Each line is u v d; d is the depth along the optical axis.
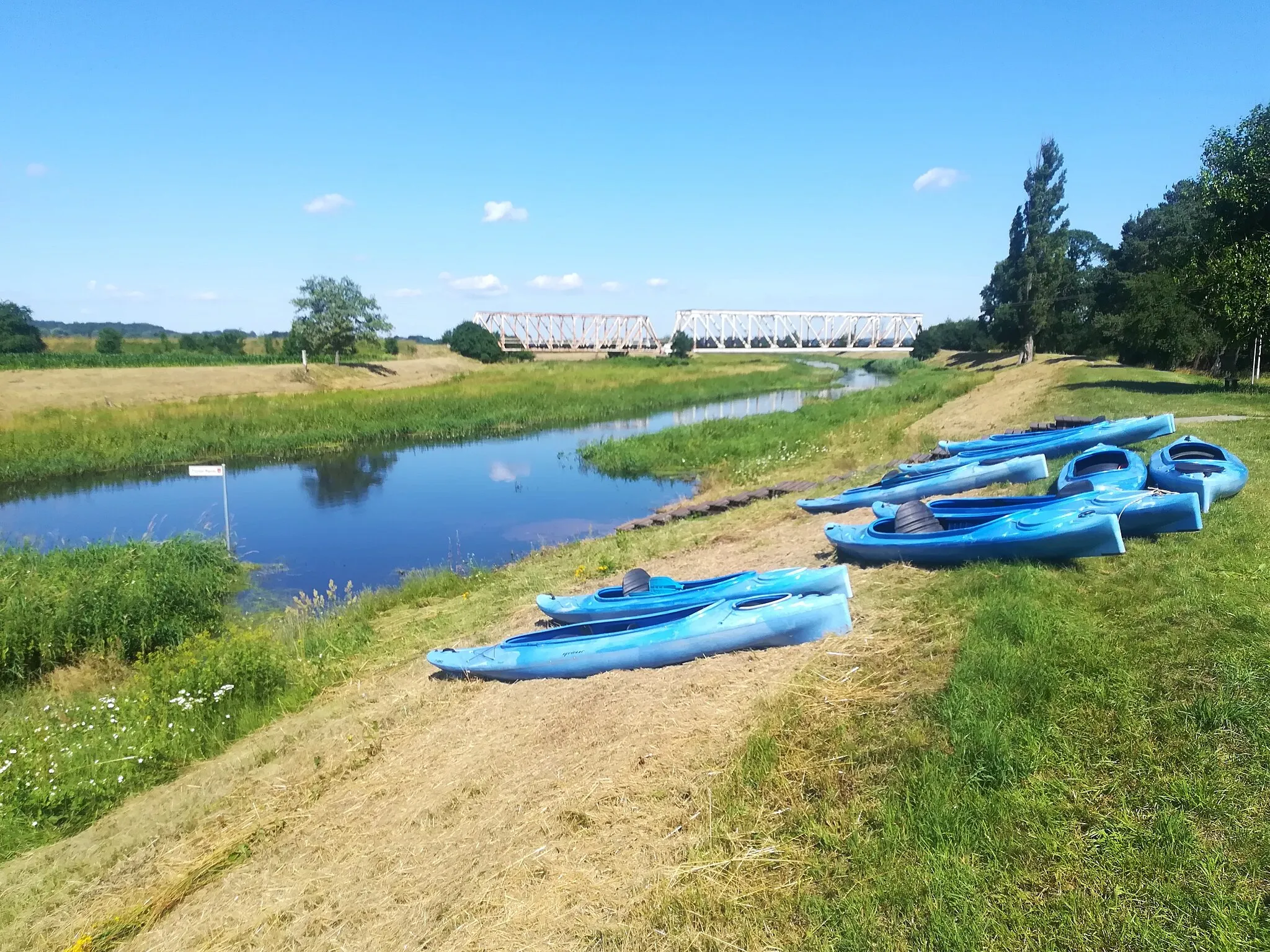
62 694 9.33
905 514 8.58
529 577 12.23
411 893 5.05
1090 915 3.66
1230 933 3.42
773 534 11.98
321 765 7.12
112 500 19.89
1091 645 5.63
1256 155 17.59
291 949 4.89
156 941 5.27
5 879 6.16
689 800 5.08
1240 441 11.32
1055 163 41.03
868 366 77.50
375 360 62.12
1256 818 3.93
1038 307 41.81
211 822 6.55
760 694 6.05
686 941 4.03
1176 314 24.80
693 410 38.50
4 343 59.12
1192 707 4.73
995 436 14.07
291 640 10.43
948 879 4.00
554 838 5.12
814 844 4.48
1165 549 7.07
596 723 6.40
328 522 17.38
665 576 9.45
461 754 6.67
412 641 10.14
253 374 43.88
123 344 73.25
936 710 5.22
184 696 8.48
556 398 39.41
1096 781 4.42
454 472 22.77
